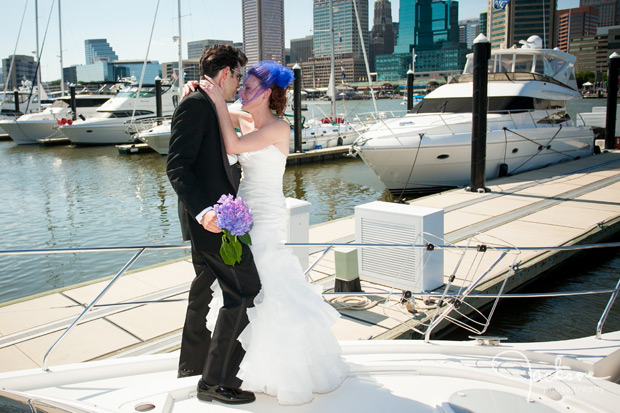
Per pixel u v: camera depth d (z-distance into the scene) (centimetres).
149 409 217
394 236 616
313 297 243
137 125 3350
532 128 1597
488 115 1559
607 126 2141
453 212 1078
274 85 255
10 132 3800
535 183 1404
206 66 253
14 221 1421
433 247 339
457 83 1695
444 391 242
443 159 1438
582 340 318
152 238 1241
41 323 550
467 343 310
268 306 233
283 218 260
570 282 796
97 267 1036
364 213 641
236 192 256
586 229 920
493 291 654
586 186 1338
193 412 222
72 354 480
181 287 657
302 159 2433
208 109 237
